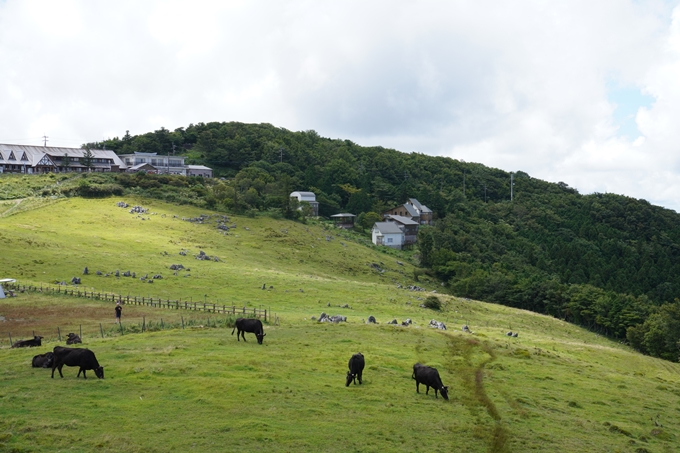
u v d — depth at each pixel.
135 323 53.97
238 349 38.97
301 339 45.41
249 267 105.56
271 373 31.98
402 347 44.91
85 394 25.98
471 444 24.22
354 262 134.12
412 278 135.12
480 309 98.50
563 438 26.03
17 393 25.69
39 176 167.38
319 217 189.62
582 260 173.12
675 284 165.12
